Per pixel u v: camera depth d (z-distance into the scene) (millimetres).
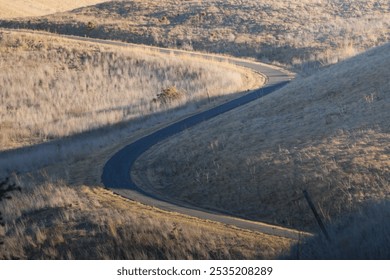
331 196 62500
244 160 77688
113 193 77500
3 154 123500
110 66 190875
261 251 49125
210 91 147250
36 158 109312
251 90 144000
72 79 181750
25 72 185250
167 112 135375
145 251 52500
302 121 87188
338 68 115688
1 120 147625
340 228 46156
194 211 67562
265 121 93438
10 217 69938
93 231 59531
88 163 96000
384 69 97750
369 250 35812
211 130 98188
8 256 57719
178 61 186375
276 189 67938
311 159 71375
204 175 78125
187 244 51344
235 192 71125
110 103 157250
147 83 174625
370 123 77500
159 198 74812
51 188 79562
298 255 39562
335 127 79938
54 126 137500
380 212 42875
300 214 62219
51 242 59062
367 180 62969
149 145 101812
